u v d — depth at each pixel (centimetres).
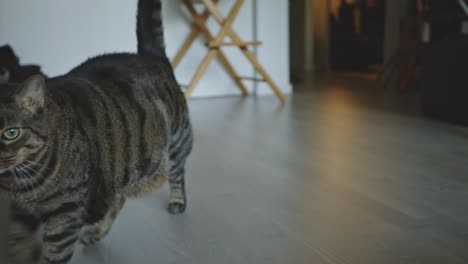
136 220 174
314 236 161
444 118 333
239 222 173
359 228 167
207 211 182
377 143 279
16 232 134
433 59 336
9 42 347
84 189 122
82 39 359
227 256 148
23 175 112
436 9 411
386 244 156
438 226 169
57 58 357
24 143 108
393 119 342
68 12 353
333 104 402
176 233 164
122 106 137
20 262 139
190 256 148
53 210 118
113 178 133
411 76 480
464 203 189
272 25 449
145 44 173
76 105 124
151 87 153
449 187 207
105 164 129
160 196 197
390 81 530
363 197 196
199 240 159
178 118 167
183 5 420
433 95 340
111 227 166
